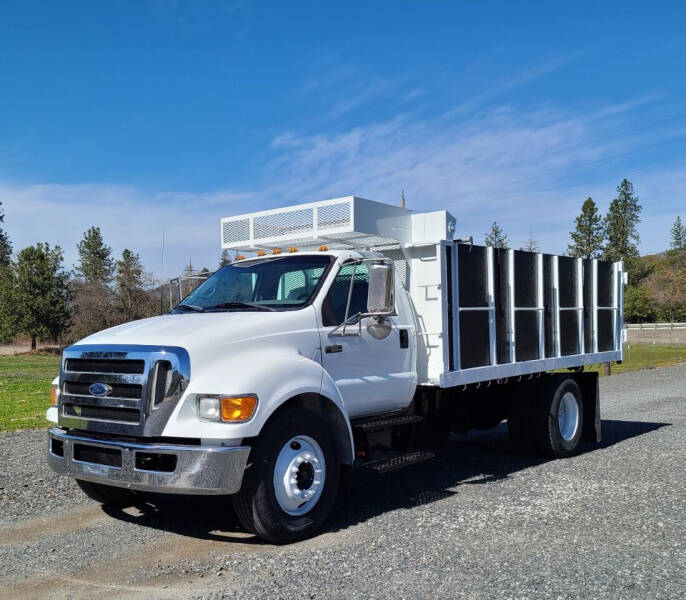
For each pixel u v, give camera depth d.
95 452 5.29
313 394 5.59
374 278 5.82
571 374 9.16
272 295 6.32
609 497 6.63
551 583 4.36
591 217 78.75
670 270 81.31
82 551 5.14
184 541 5.37
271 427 5.16
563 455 8.77
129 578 4.55
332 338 6.00
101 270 71.88
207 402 4.94
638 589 4.26
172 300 7.46
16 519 6.02
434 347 6.87
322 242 7.21
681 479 7.39
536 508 6.24
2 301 48.69
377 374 6.43
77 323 51.47
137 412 5.05
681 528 5.58
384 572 4.59
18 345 61.00
